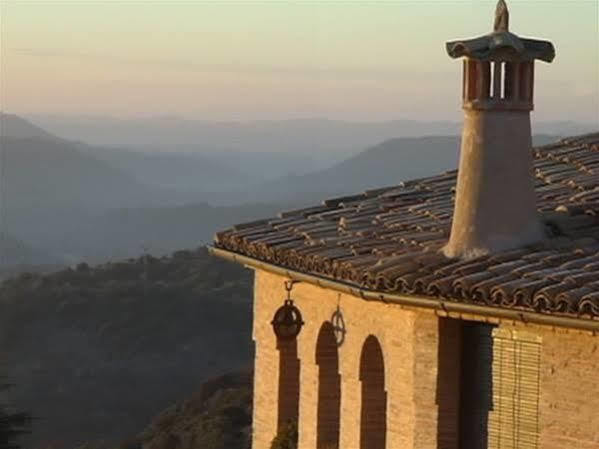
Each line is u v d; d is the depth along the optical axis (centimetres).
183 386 10081
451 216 2198
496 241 1872
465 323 1942
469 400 1944
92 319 11081
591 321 1602
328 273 2058
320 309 2341
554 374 1756
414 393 1970
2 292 11569
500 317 1709
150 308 11200
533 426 1838
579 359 1723
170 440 5688
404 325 2039
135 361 10569
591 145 2494
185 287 11625
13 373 10131
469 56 1873
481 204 1880
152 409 9706
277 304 2530
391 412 2078
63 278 12062
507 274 1745
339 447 2309
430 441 1953
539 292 1656
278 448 2512
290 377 2566
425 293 1808
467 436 1945
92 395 9862
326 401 2373
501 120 1880
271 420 2581
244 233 2470
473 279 1750
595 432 1705
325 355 2372
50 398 9694
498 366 1886
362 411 2205
